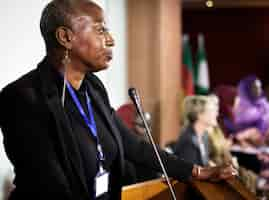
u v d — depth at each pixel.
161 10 5.27
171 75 5.48
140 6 5.31
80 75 1.49
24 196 1.37
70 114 1.46
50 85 1.41
